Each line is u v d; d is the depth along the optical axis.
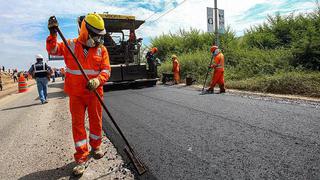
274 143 3.94
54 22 3.12
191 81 12.77
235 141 4.15
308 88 8.07
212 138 4.38
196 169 3.29
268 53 12.82
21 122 6.88
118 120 6.16
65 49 3.44
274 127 4.71
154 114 6.48
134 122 5.85
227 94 9.02
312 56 10.44
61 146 4.61
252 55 13.34
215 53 9.67
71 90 3.46
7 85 28.84
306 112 5.64
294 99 7.25
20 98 13.14
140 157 3.81
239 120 5.34
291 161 3.29
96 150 3.92
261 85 9.51
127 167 3.59
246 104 6.93
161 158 3.72
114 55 12.85
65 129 5.73
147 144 4.34
